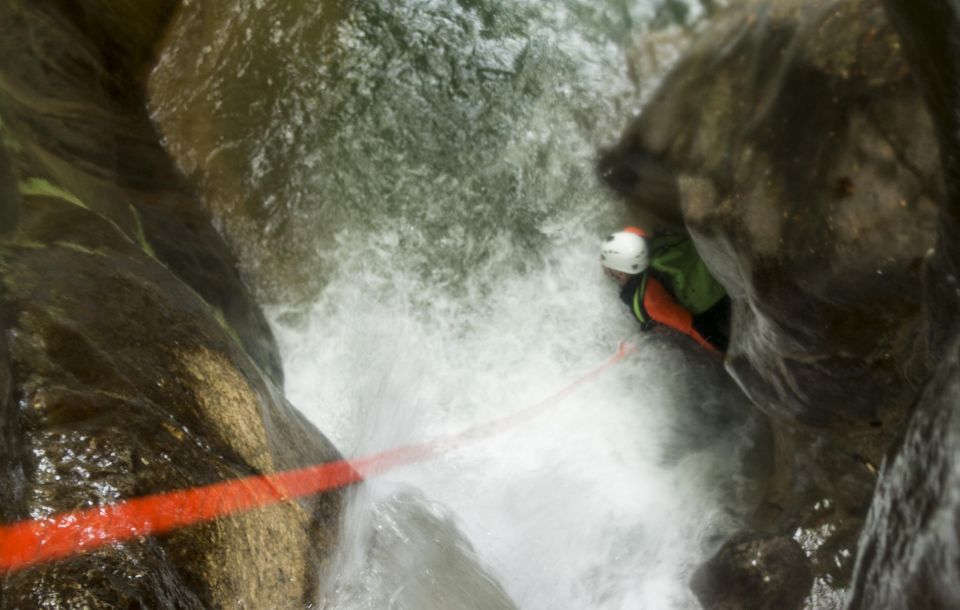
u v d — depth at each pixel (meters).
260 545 2.81
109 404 2.68
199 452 2.80
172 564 2.41
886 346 3.67
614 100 5.42
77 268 3.28
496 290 5.70
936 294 2.66
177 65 5.69
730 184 4.11
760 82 4.21
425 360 5.54
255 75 5.71
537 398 5.54
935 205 3.34
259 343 4.96
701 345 5.45
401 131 5.72
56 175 4.13
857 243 3.52
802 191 3.73
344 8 5.82
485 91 5.71
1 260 3.10
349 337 5.47
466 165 5.70
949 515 2.14
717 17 4.91
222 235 5.45
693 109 4.58
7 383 2.44
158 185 5.23
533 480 5.18
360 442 4.92
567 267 5.69
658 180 4.99
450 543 4.13
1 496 2.20
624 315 5.68
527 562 4.80
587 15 5.60
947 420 2.29
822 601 4.24
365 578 3.38
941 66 2.28
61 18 5.11
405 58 5.76
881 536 2.49
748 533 4.44
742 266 4.01
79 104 4.95
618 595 4.72
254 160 5.59
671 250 5.23
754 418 5.26
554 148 5.60
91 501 2.37
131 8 5.58
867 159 3.52
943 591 2.10
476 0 5.80
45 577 2.15
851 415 4.03
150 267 3.65
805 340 3.89
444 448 5.29
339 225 5.62
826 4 3.95
